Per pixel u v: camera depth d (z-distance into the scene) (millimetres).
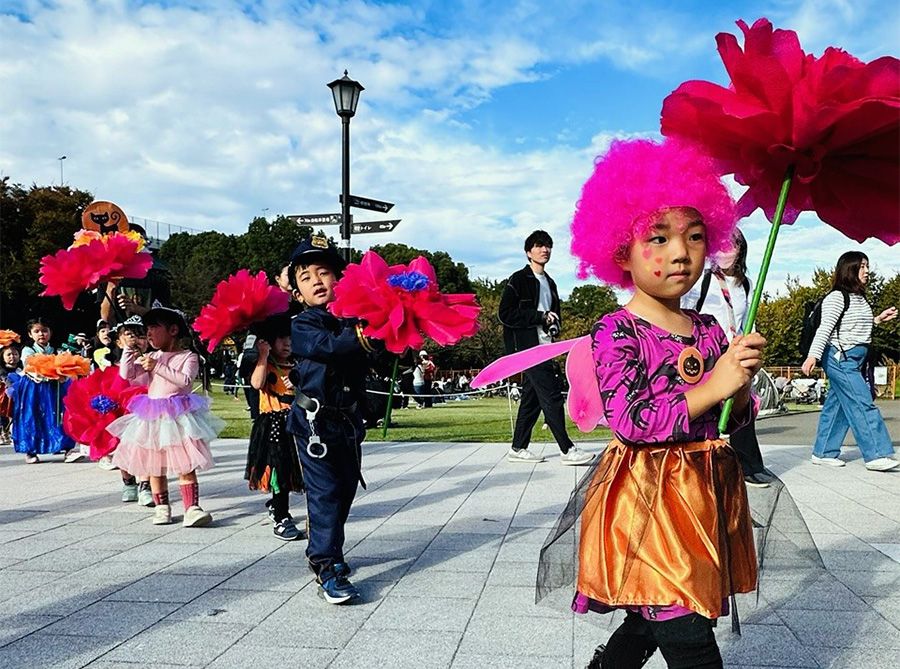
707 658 2045
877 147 2088
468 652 3004
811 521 5082
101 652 3039
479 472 7516
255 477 5027
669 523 2072
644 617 2117
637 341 2254
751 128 2090
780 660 2879
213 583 3971
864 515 5262
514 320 7820
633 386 2176
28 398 8992
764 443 9648
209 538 5008
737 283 5820
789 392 26547
